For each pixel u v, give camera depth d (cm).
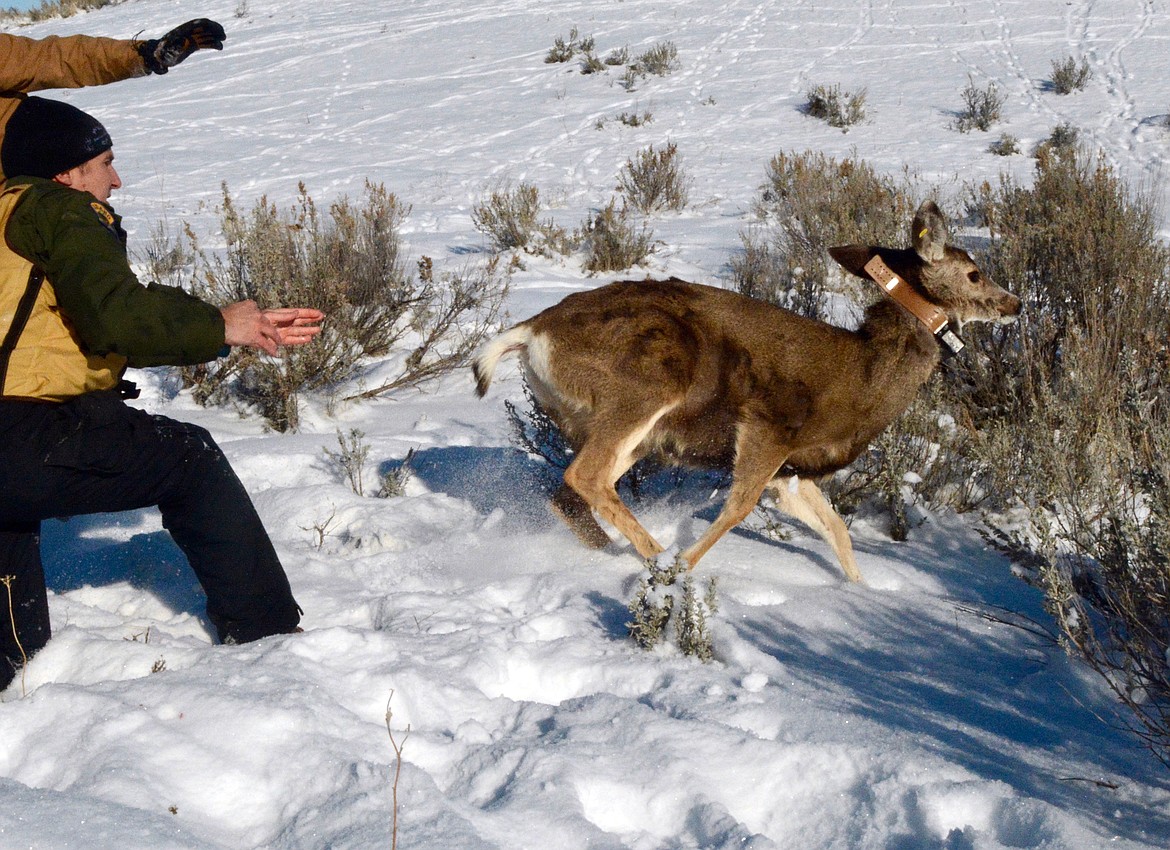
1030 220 793
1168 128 1927
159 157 2033
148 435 360
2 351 333
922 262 497
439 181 1819
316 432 724
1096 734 340
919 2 3142
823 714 336
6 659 352
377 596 443
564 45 2869
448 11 3400
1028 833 273
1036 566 467
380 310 891
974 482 573
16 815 238
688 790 285
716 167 1886
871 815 282
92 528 516
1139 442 444
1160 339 589
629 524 487
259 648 365
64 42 378
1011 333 645
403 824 253
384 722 329
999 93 2289
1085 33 2714
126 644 365
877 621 434
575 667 373
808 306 816
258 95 2598
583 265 1266
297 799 276
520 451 631
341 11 3531
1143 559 360
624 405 488
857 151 1928
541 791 275
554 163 1953
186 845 240
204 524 372
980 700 363
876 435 509
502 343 506
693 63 2686
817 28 2956
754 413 490
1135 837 279
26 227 331
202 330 338
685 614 388
